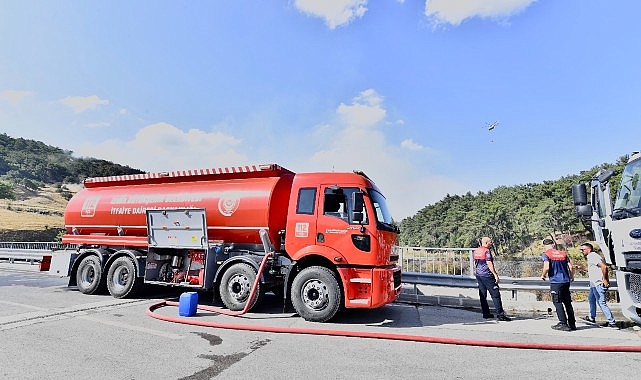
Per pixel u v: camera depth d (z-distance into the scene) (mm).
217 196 8430
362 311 8164
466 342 5453
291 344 5312
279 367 4289
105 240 9750
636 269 5504
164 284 8648
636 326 6977
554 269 6742
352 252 6789
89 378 3824
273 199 7980
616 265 6023
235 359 4551
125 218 9523
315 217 7137
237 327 6141
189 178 9078
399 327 6625
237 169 8469
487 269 7594
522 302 8750
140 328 6027
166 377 3896
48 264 10320
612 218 6059
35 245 18703
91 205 10117
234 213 8109
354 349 5125
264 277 7555
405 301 9547
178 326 6246
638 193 5703
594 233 6781
